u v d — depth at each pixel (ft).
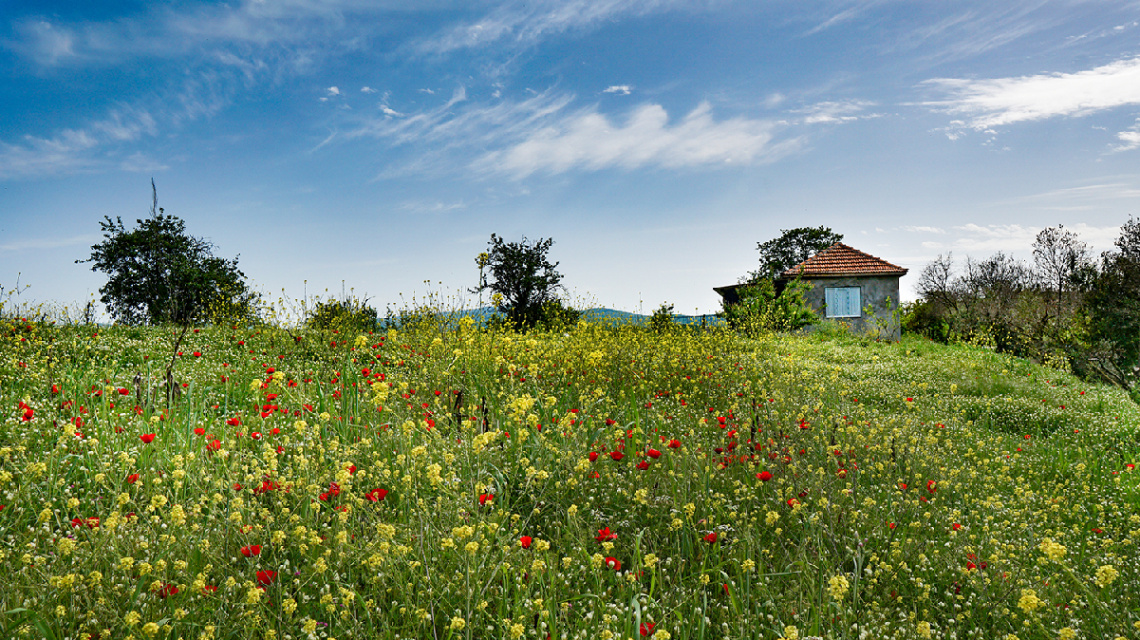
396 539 11.53
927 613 11.04
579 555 11.88
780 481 15.66
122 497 11.10
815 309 89.51
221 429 17.02
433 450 15.19
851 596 11.41
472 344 30.07
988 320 95.50
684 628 9.89
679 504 14.35
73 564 10.02
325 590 9.89
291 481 13.34
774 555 12.96
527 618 9.63
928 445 22.43
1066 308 85.92
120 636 8.63
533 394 23.00
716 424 22.27
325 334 35.83
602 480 15.48
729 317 80.18
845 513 14.49
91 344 29.81
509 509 13.26
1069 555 14.44
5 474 11.70
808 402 27.76
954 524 14.93
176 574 10.09
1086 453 26.13
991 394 39.63
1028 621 10.77
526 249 93.56
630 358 32.09
